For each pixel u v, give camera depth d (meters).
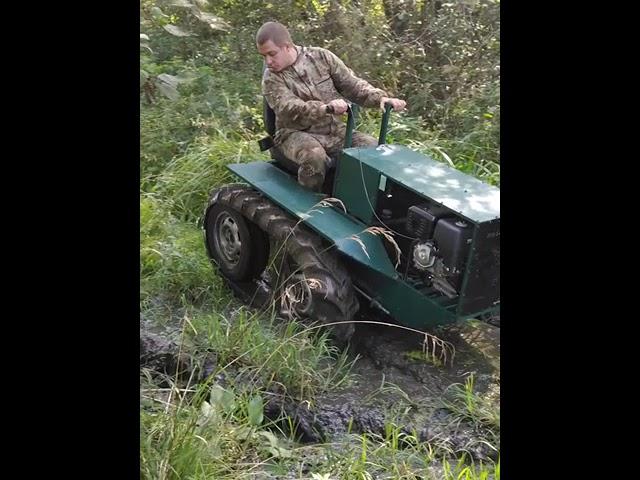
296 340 3.27
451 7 6.34
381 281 3.42
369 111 5.79
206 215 4.09
